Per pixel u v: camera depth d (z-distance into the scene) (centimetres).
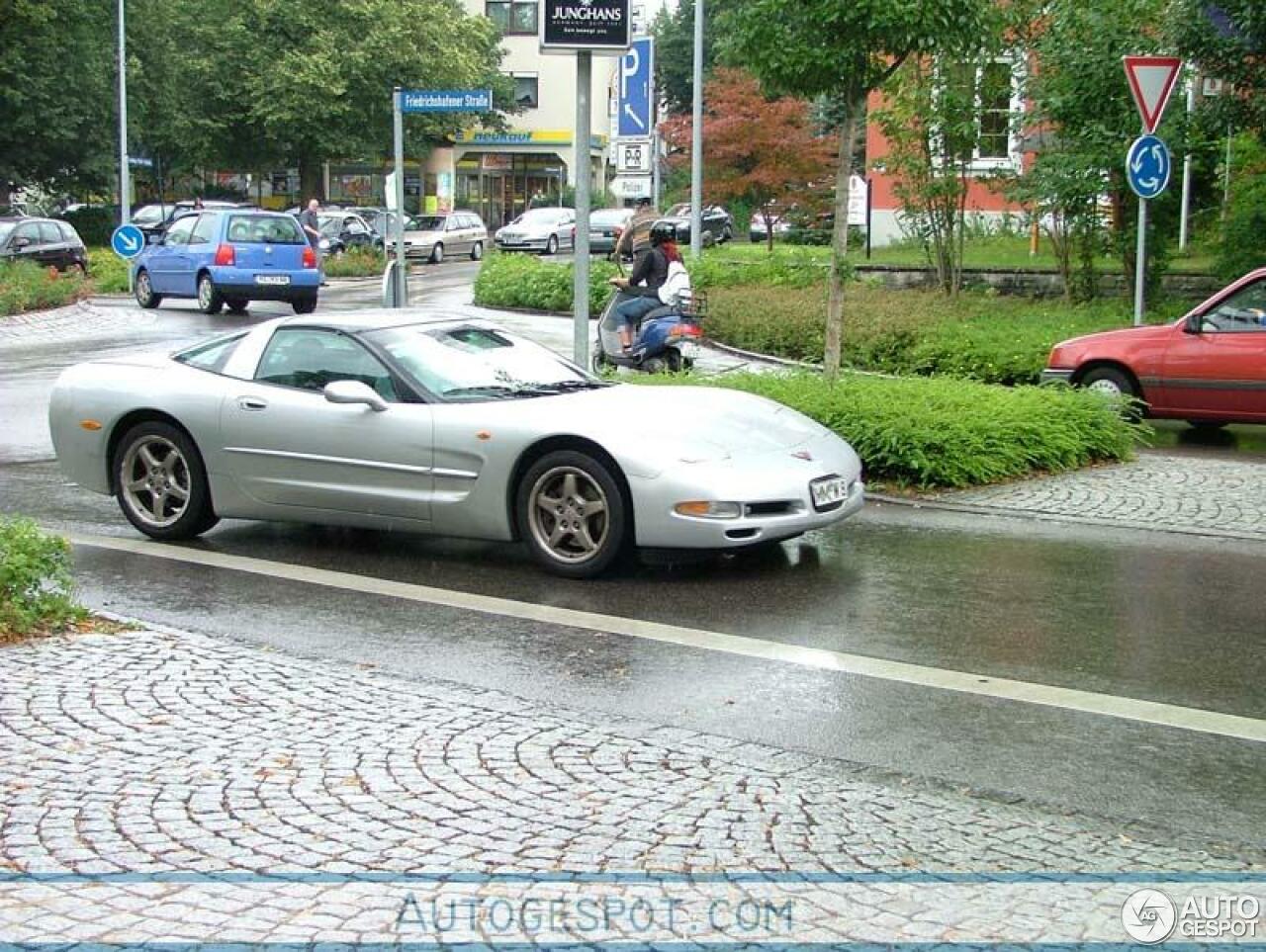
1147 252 1983
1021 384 1565
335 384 856
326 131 5309
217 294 2605
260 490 896
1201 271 2031
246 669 633
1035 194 2033
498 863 441
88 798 487
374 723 566
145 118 5088
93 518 999
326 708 583
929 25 1129
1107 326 1752
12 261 3212
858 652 680
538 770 517
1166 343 1340
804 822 477
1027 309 2000
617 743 548
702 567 854
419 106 1719
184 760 521
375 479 861
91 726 556
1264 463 1199
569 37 1160
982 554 886
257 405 891
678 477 787
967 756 543
